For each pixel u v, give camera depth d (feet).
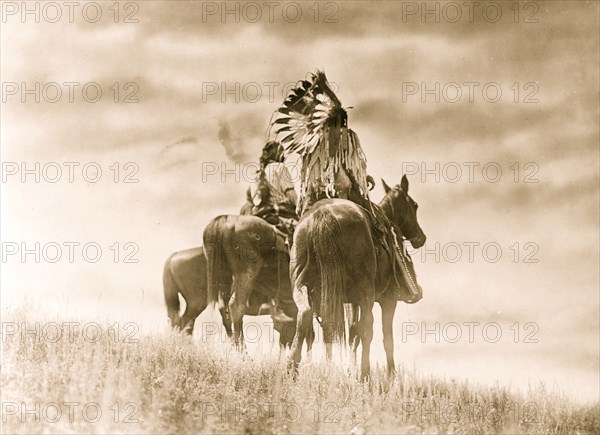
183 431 31.65
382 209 43.45
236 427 32.24
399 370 40.40
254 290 48.01
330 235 36.19
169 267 49.39
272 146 47.98
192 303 48.78
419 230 45.01
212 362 37.19
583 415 40.98
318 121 39.58
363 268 36.58
